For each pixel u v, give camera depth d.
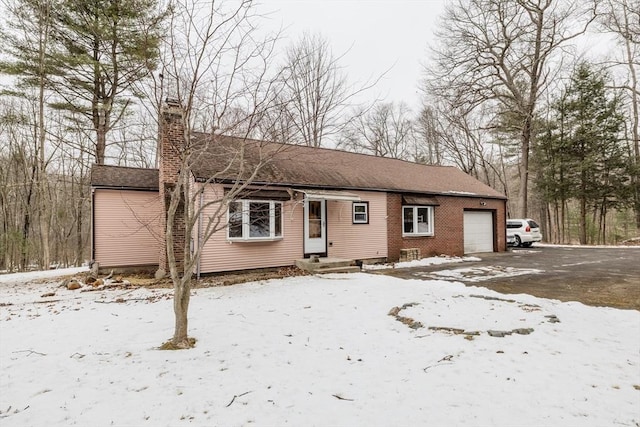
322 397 3.40
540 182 26.42
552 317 5.76
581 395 3.39
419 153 37.38
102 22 13.91
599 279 9.81
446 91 26.53
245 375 3.92
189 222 4.98
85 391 3.54
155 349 4.75
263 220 11.74
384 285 8.71
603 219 27.25
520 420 2.97
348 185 13.59
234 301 7.53
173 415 3.08
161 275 11.17
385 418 3.02
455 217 17.14
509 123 26.67
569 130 25.25
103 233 12.95
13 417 3.08
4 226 20.81
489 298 7.06
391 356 4.44
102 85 17.81
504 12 23.88
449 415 3.05
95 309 7.22
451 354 4.45
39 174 19.23
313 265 11.41
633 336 5.04
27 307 7.68
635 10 22.38
